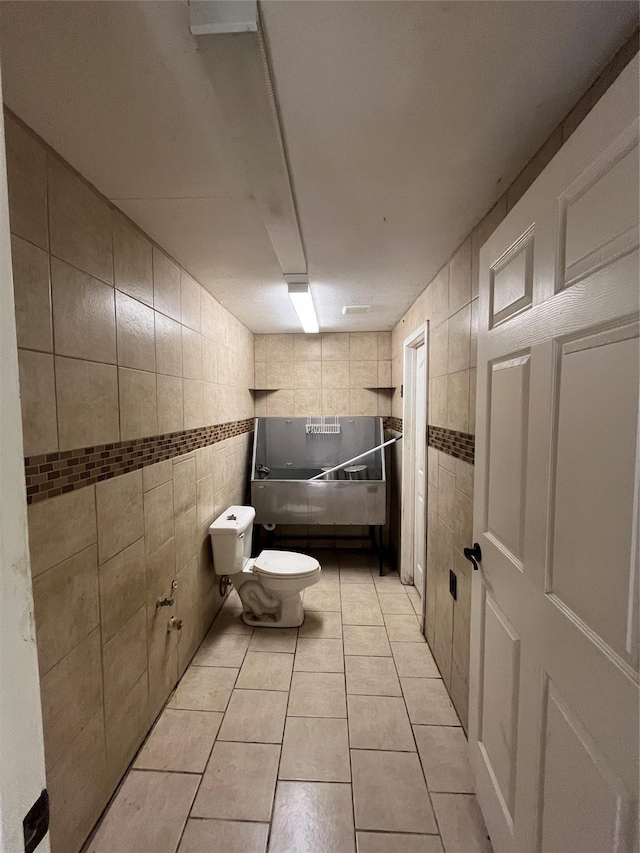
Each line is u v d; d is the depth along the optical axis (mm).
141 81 781
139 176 1135
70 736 1073
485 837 1180
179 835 1181
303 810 1255
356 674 1911
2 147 368
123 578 1354
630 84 569
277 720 1622
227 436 2725
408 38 684
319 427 3625
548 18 651
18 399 385
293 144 982
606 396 621
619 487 588
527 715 888
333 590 2850
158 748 1481
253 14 621
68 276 1071
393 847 1153
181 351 1891
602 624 627
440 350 1922
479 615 1225
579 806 681
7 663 370
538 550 842
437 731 1565
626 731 566
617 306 595
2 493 369
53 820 1012
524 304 933
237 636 2234
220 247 1668
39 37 677
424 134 949
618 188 596
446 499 1803
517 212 971
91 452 1172
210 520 2328
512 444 990
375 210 1331
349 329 3535
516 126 926
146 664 1523
